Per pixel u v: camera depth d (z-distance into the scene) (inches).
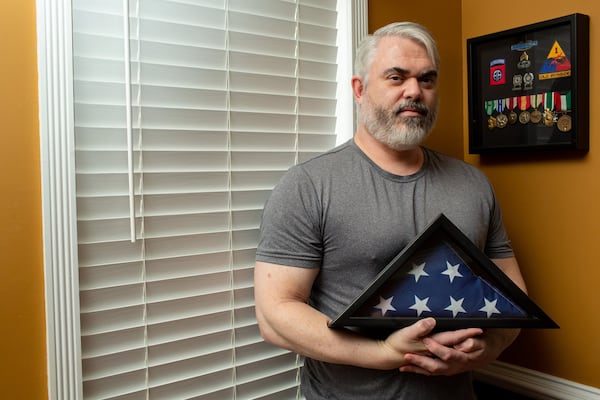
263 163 58.1
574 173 63.7
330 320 45.1
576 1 62.7
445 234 44.2
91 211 46.6
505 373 71.3
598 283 61.9
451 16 74.4
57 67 43.3
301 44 60.7
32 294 43.1
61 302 43.7
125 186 48.6
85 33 46.2
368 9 64.7
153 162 50.0
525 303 42.9
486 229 52.9
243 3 55.9
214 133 53.9
